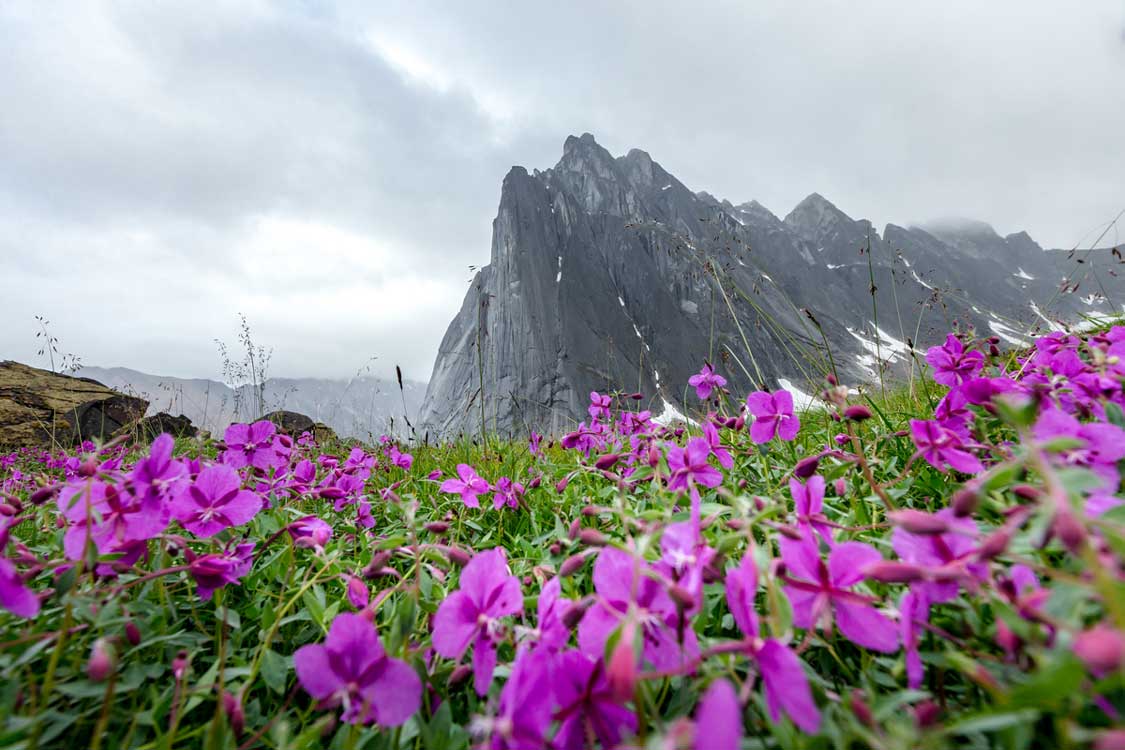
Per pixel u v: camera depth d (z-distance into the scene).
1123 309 4.03
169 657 1.53
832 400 1.80
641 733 0.85
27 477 4.65
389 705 1.03
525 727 0.83
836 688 1.21
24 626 1.51
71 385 14.34
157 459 1.57
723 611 1.48
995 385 1.83
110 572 1.51
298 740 0.98
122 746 1.11
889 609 1.10
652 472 2.30
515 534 2.80
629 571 1.06
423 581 1.68
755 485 2.71
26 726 1.01
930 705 0.81
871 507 1.98
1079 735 0.66
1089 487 0.84
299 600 1.87
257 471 2.60
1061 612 0.81
